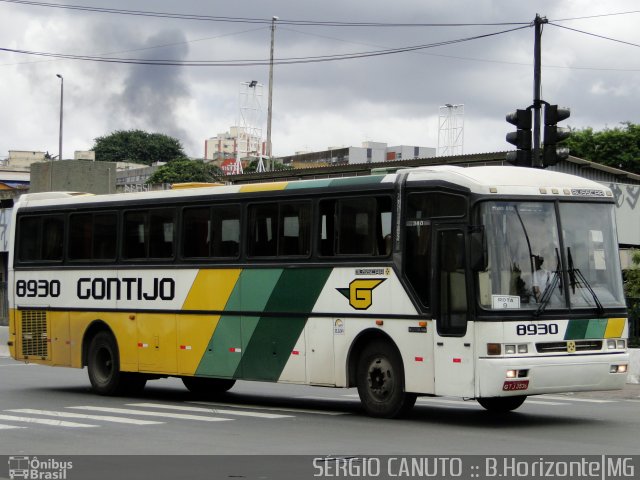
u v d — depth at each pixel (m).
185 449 14.09
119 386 22.42
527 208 16.48
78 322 23.19
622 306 17.06
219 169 129.75
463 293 16.27
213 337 20.19
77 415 18.52
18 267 24.78
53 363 23.81
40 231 24.36
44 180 54.25
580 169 45.94
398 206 17.31
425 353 16.75
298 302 18.73
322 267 18.38
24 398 22.00
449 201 16.61
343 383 17.97
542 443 14.48
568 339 16.36
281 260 19.05
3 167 126.62
